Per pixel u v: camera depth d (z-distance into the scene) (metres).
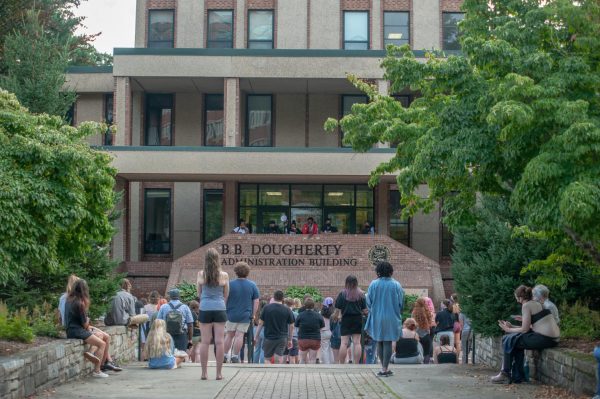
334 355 19.22
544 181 9.58
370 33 39.19
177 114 39.06
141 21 39.56
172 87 37.62
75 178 12.72
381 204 37.56
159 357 15.25
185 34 39.41
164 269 36.47
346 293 16.86
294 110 39.00
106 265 18.80
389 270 13.95
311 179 36.03
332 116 39.00
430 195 13.42
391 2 39.47
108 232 14.41
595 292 15.83
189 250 39.12
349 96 39.16
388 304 13.82
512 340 13.10
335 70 34.75
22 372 11.02
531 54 10.98
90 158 13.22
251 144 38.94
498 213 16.92
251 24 39.66
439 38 39.22
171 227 39.16
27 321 14.05
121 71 34.62
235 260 32.97
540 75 10.92
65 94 34.34
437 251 38.59
